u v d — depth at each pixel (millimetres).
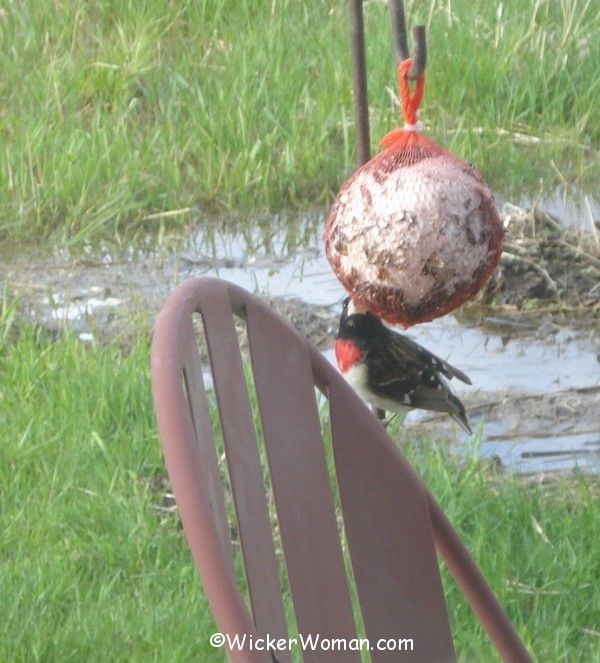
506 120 15992
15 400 9750
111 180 14148
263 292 12297
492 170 14969
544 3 17516
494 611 4938
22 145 14656
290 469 4359
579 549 8203
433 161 6062
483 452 9758
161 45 16953
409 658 4656
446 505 8570
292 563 4273
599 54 16734
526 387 10766
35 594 7750
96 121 15195
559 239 12969
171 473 3561
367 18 17156
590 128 16016
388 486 4734
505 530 8406
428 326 11961
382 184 6051
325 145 15078
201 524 3494
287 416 4414
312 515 4367
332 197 14406
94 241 13461
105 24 17125
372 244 6051
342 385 4699
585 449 9781
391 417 9891
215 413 9438
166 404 3666
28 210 13695
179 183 14312
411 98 5980
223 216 14062
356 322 8953
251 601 4020
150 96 15984
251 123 15305
